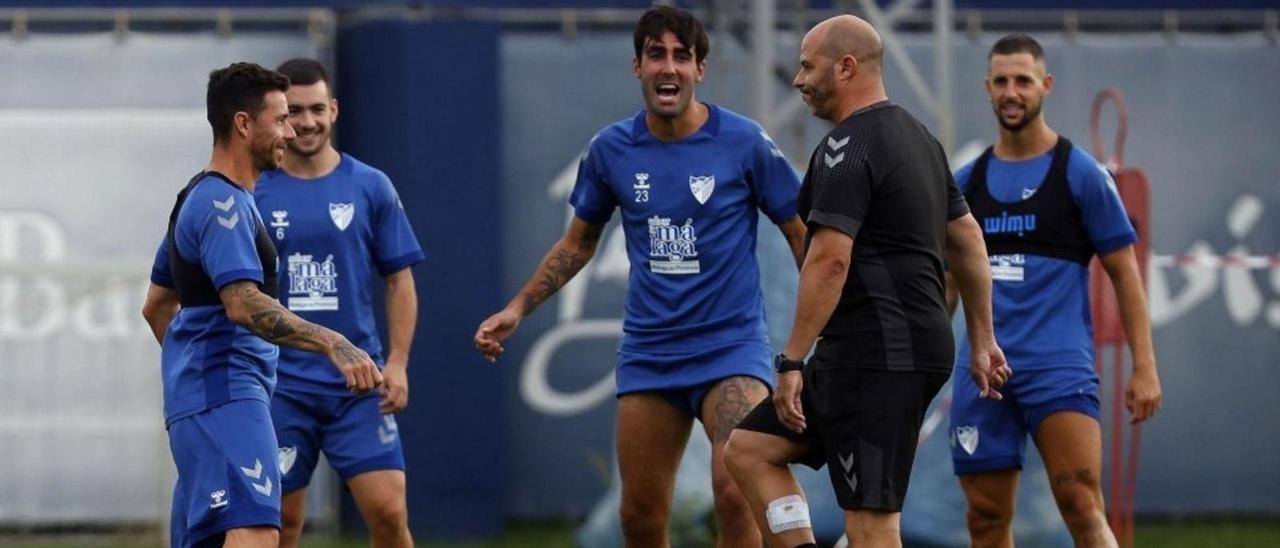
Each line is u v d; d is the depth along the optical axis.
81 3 38.47
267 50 38.72
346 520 38.28
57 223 37.97
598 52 39.53
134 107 38.25
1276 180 40.28
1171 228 40.06
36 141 38.00
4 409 36.81
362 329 26.39
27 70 38.09
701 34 24.16
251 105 21.56
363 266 26.44
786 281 35.66
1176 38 40.44
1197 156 40.16
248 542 21.25
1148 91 40.22
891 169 20.88
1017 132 26.09
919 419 21.17
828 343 21.22
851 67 21.41
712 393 24.12
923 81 39.72
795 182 24.55
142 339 37.06
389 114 37.88
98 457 37.00
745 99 39.34
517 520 39.06
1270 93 40.38
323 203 26.14
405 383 26.25
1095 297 31.86
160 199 38.25
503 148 38.94
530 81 39.28
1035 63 25.91
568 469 39.09
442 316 37.88
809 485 34.84
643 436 24.56
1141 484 39.66
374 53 38.06
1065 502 25.47
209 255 21.08
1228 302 39.88
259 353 21.91
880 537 21.00
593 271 39.22
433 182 37.91
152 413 37.00
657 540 25.23
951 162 35.41
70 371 36.94
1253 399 39.88
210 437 21.34
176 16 38.69
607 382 39.19
